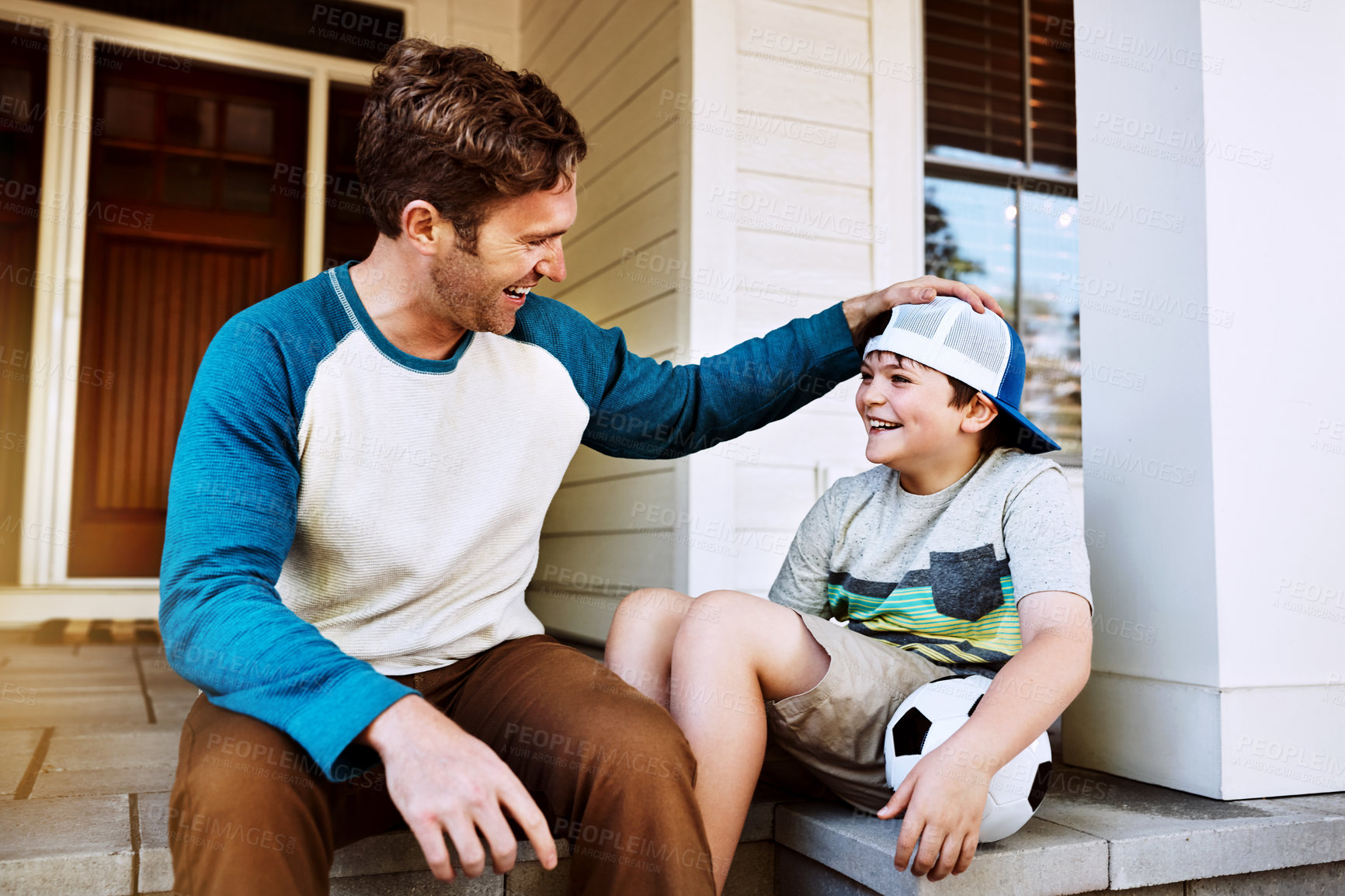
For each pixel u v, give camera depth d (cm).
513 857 73
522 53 392
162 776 137
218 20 363
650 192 271
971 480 123
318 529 98
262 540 86
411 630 104
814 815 119
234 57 363
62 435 350
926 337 119
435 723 77
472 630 107
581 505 319
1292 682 138
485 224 94
